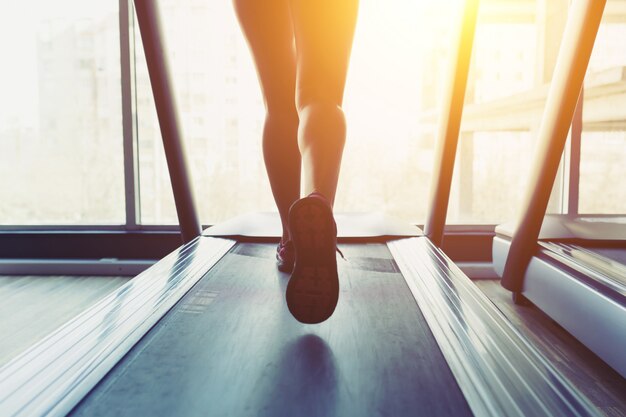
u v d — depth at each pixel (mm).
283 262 1176
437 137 1695
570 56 1429
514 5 2875
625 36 2496
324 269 715
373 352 706
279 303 936
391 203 2725
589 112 2350
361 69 2490
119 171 2398
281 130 1075
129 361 679
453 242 2234
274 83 1042
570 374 1158
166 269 1187
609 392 1066
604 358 1104
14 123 2477
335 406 552
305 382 611
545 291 1447
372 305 927
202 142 2449
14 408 549
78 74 2461
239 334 778
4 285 2051
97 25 2412
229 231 1658
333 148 765
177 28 2361
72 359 679
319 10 793
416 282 1084
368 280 1114
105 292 1943
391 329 800
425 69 3043
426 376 629
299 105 828
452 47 1592
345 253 1415
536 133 2656
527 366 664
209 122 2436
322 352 705
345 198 2699
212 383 612
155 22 1458
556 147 1487
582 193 2285
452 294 992
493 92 2799
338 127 785
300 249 706
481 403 562
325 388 596
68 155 2523
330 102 811
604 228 1714
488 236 2227
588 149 2256
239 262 1289
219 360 681
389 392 586
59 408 553
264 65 1029
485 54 2852
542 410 552
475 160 3029
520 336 771
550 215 1924
